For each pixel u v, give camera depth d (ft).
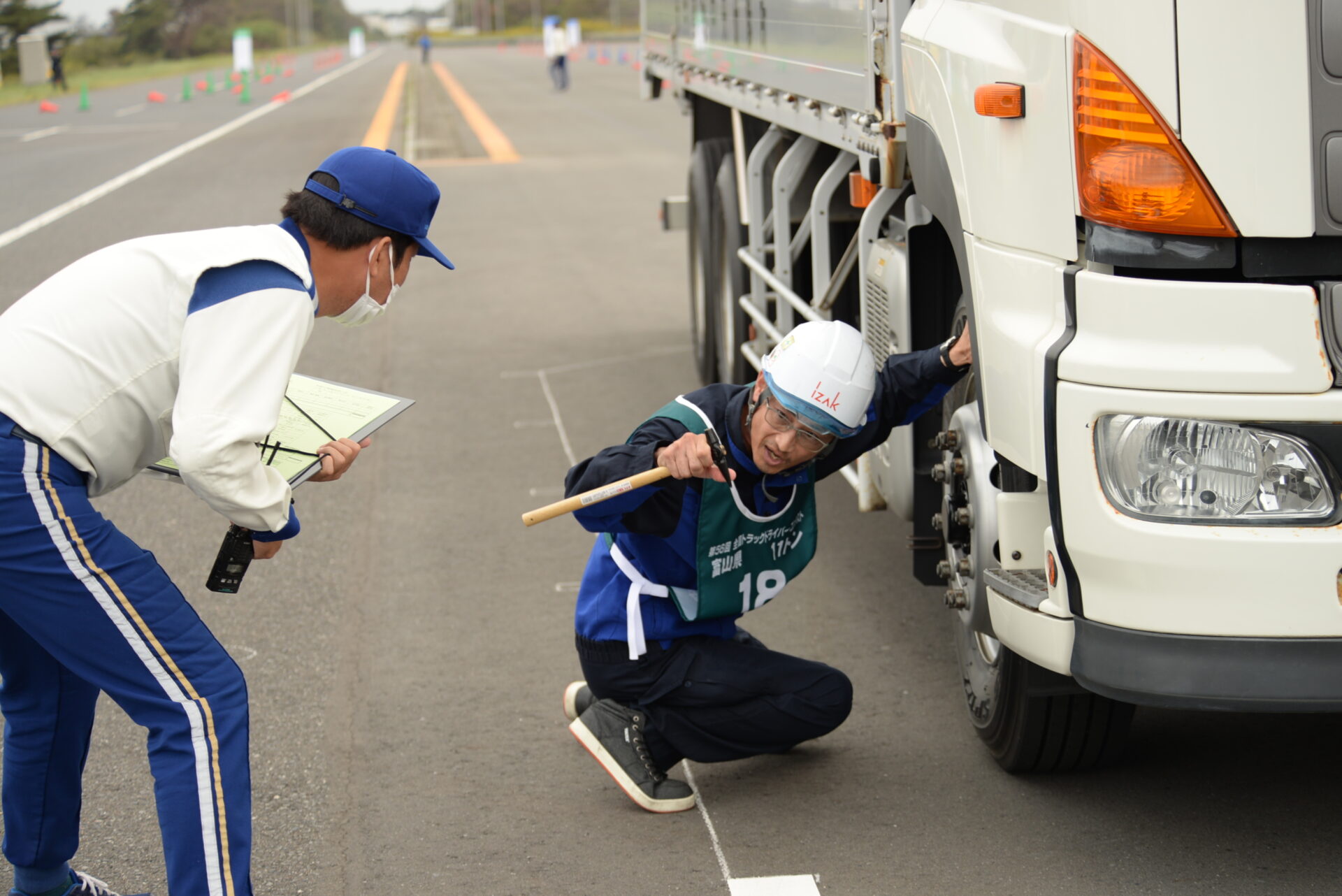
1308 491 8.44
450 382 27.09
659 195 55.77
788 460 10.36
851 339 10.16
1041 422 9.09
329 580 17.24
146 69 283.79
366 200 8.69
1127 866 10.27
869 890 10.09
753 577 11.21
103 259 8.48
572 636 15.25
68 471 8.33
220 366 8.11
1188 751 12.15
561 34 138.82
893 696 13.56
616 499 10.31
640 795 11.31
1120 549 8.66
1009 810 11.21
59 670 9.28
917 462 12.96
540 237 45.93
